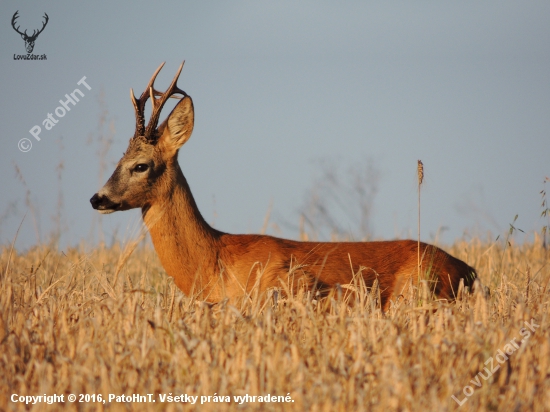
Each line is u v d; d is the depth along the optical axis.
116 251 43.53
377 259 29.64
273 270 28.62
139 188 30.12
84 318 22.36
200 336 20.83
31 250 42.38
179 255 29.83
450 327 21.97
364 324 21.97
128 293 24.58
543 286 28.09
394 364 18.33
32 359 19.53
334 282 28.75
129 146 30.91
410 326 23.05
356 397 17.73
